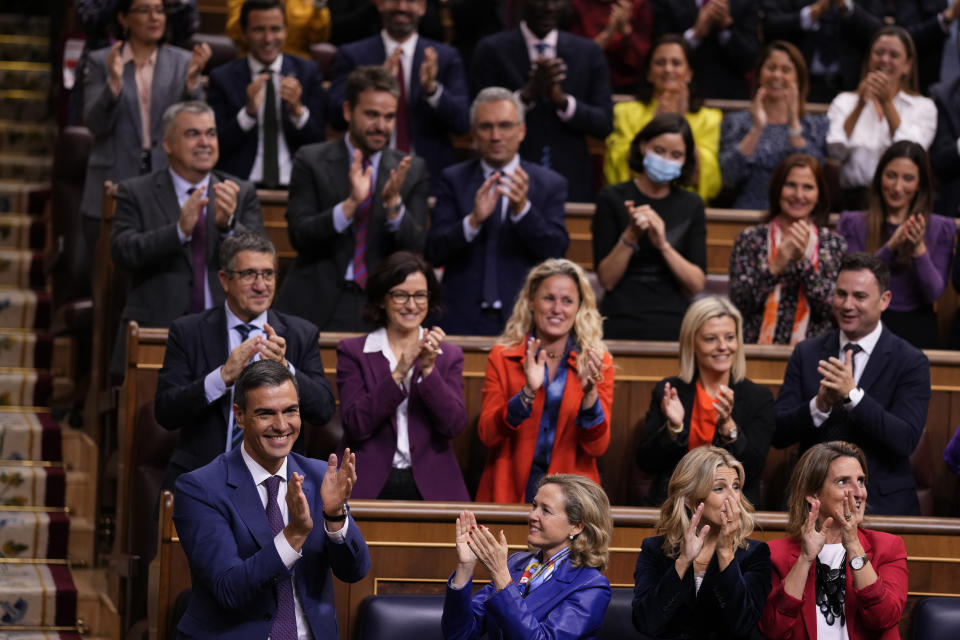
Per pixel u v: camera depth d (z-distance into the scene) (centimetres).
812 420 1645
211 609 1269
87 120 2277
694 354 1638
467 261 1983
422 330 1602
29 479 2106
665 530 1345
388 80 2006
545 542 1304
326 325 1948
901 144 2067
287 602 1277
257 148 2322
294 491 1205
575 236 2353
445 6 2939
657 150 1991
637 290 1975
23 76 3053
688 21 2856
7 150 2930
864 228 2080
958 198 2466
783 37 2852
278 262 2258
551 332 1641
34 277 2570
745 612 1296
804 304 1967
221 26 3078
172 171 1923
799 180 1983
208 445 1537
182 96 2288
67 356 2364
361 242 1958
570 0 2698
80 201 2458
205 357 1588
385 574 1466
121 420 1762
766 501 1794
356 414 1584
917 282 2028
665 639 1327
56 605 1866
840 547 1396
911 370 1694
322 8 2819
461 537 1284
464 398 1798
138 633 1575
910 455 1744
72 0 2952
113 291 2064
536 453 1622
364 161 2014
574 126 2428
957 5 2812
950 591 1510
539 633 1241
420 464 1609
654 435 1589
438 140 2436
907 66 2475
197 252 1867
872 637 1384
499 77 2528
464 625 1279
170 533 1414
